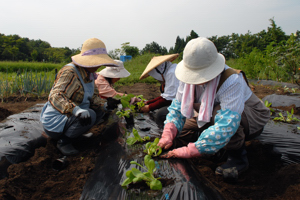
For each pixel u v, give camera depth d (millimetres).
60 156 2600
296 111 3994
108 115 3643
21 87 5824
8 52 54531
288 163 2371
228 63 14461
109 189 1723
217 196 1684
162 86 3350
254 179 2205
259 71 9352
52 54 69938
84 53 2459
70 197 1908
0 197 1819
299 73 6980
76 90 2469
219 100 1960
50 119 2480
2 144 2434
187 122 2553
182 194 1565
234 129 1825
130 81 9516
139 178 1618
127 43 22719
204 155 2625
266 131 2922
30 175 2209
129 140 2381
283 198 1792
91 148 2717
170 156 2025
